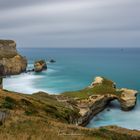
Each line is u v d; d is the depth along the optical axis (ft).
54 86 486.79
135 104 320.09
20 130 97.60
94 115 290.97
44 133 97.76
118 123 270.05
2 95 188.55
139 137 148.25
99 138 115.96
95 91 321.93
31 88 466.29
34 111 174.40
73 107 264.93
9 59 614.75
